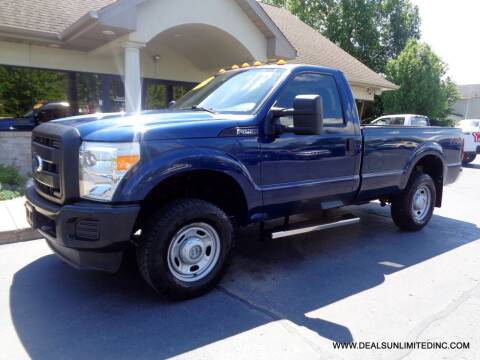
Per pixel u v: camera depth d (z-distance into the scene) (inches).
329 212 218.8
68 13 402.6
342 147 176.2
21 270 162.2
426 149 219.8
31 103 398.6
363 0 1224.8
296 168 160.1
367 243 206.1
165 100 501.7
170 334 117.6
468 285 155.2
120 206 119.8
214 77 197.8
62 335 116.2
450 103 1253.7
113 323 123.1
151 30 346.6
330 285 153.6
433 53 1019.9
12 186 298.4
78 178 123.7
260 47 422.0
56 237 125.9
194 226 136.6
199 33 402.6
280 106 156.6
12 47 377.1
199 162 131.0
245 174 143.9
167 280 131.0
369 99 749.3
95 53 408.2
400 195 217.8
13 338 114.2
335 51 776.9
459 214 281.3
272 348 111.3
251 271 166.4
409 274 165.3
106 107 445.4
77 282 151.5
